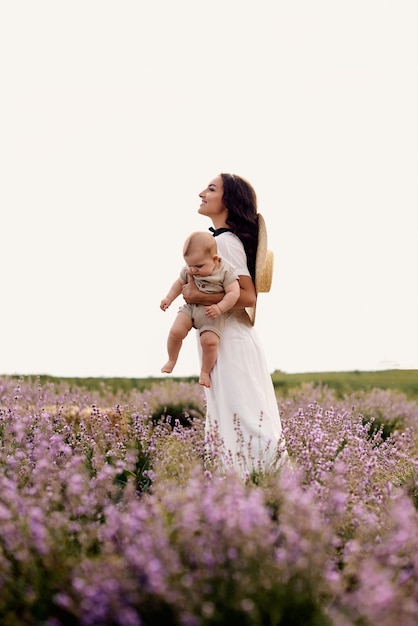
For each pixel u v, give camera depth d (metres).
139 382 14.27
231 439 5.61
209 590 3.13
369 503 4.70
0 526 3.61
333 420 6.86
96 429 6.40
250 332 5.90
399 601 3.01
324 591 3.43
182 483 4.96
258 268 5.88
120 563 3.29
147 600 3.08
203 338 5.70
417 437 7.92
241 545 3.26
